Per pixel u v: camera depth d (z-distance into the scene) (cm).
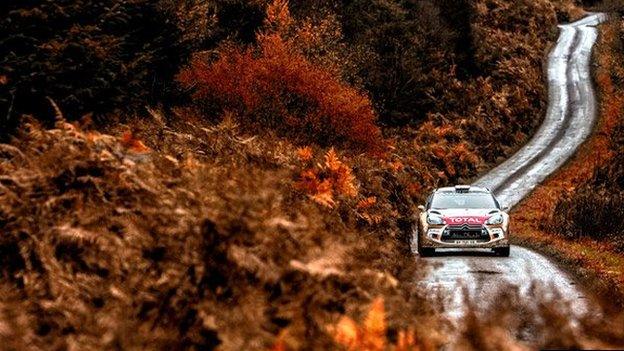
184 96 2864
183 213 780
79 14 1797
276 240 747
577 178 5841
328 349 647
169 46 2770
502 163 6869
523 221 4228
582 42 11338
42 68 1586
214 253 736
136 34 2545
